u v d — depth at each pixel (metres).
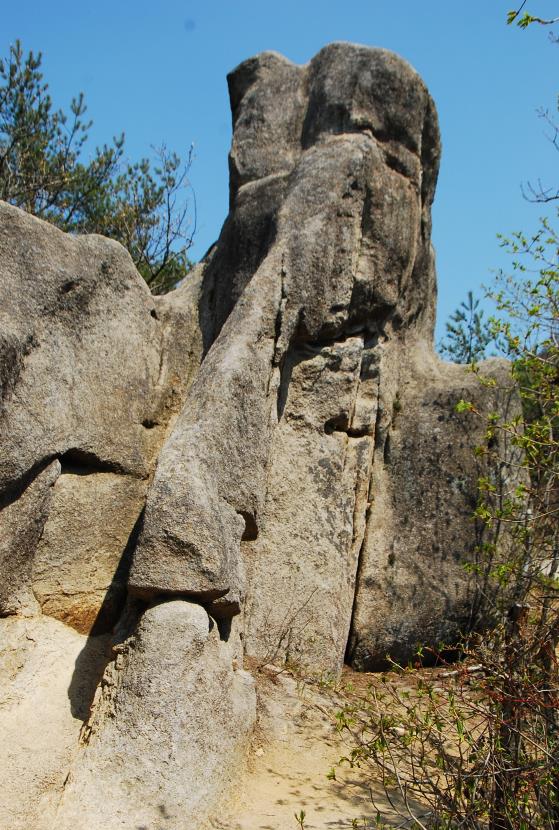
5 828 4.50
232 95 8.58
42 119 12.95
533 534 7.32
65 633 5.67
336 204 7.20
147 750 4.79
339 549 7.09
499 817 4.32
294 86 8.12
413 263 7.95
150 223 13.98
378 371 7.63
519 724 4.37
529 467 7.00
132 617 5.35
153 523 5.25
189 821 4.68
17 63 12.68
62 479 6.01
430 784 4.47
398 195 7.63
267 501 6.87
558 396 6.95
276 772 5.46
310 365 7.22
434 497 7.84
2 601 5.50
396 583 7.55
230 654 5.54
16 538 5.61
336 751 5.75
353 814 5.06
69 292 6.16
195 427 5.75
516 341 7.23
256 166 7.93
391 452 7.85
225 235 7.85
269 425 6.44
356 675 7.23
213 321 7.58
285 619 6.75
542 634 4.77
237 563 5.70
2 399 5.48
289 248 7.02
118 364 6.54
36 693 5.27
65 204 13.37
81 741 4.97
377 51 7.72
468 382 8.17
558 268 7.42
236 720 5.35
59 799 4.68
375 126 7.60
